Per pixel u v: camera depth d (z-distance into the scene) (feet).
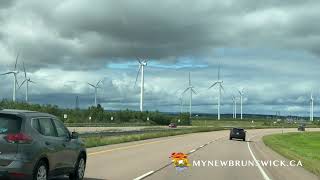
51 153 41.24
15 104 239.30
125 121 431.43
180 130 284.00
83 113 376.07
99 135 146.51
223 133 293.43
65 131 45.98
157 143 145.79
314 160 88.17
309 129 513.86
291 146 169.68
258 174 62.59
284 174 63.21
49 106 301.43
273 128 502.79
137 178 53.67
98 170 60.90
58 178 49.78
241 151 119.44
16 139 37.83
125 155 89.45
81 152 48.88
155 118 469.16
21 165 37.60
